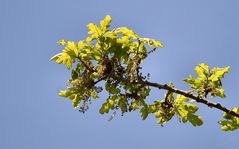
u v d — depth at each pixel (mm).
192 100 8758
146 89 8109
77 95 8062
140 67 7809
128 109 8172
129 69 7785
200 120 8875
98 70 7824
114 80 7797
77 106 8180
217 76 8203
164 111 8758
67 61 7859
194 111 8828
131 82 7789
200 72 8289
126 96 8070
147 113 8508
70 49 7777
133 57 7871
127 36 7871
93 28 7797
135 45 7953
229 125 9062
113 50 7734
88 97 7984
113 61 7711
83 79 7879
